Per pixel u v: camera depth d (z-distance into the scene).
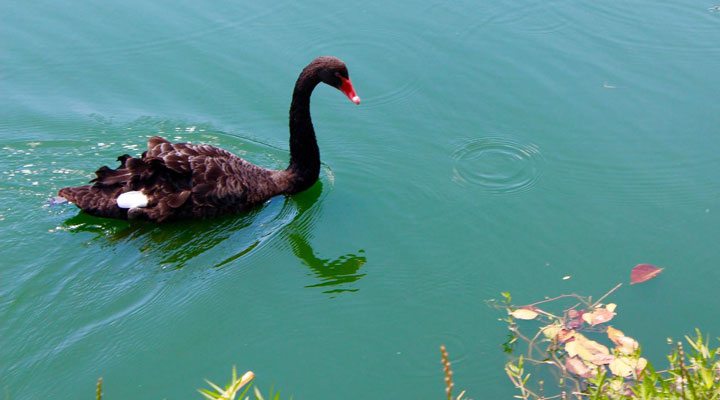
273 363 3.08
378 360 3.09
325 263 3.36
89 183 3.38
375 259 3.37
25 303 3.17
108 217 3.37
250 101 3.88
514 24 4.19
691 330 3.13
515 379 3.03
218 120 3.82
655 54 4.03
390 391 3.02
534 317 3.16
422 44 4.09
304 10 4.25
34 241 3.32
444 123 3.80
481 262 3.35
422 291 3.27
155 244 3.35
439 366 3.07
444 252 3.38
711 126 3.74
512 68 3.99
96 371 3.04
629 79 3.93
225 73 3.98
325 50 4.05
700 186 3.55
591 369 3.00
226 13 4.23
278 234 3.43
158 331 3.14
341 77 3.48
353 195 3.58
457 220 3.48
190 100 3.88
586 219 3.46
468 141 3.73
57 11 4.22
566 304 3.21
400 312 3.22
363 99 3.89
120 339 3.11
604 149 3.68
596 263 3.32
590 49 4.06
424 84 3.94
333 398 3.00
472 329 3.16
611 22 4.20
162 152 3.39
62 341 3.09
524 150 3.69
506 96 3.88
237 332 3.16
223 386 3.02
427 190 3.58
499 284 3.28
